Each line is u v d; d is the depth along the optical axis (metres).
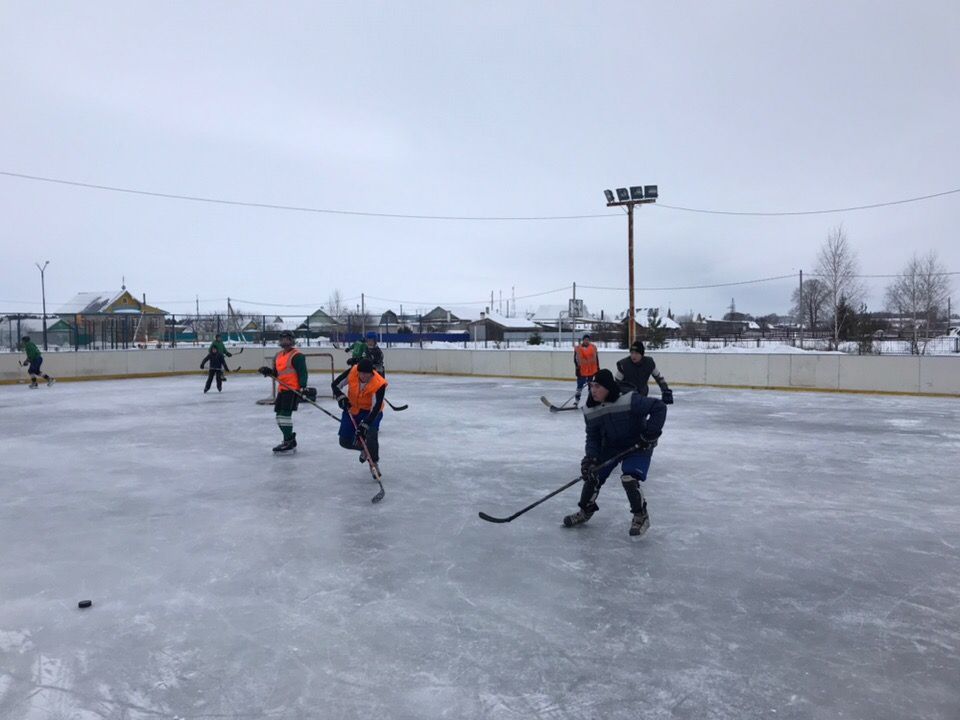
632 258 27.08
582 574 4.55
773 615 3.91
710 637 3.63
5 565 4.79
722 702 3.00
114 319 25.16
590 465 5.29
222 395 16.91
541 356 21.30
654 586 4.35
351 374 6.86
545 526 5.66
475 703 3.00
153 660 3.41
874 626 3.76
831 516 5.96
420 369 24.19
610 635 3.66
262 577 4.53
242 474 7.73
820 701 3.00
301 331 33.16
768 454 8.84
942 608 4.00
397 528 5.61
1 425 11.71
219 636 3.66
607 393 5.26
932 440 9.93
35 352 19.06
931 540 5.29
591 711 2.93
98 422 12.07
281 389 8.89
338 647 3.53
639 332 44.88
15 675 3.27
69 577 4.55
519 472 7.74
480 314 63.75
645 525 5.35
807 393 16.81
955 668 3.29
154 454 8.98
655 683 3.16
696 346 39.19
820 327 43.47
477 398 16.03
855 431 10.79
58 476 7.67
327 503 6.42
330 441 9.99
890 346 34.25
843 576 4.52
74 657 3.44
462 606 4.04
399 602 4.10
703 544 5.18
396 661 3.38
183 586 4.38
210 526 5.70
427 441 9.86
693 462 8.31
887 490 6.91
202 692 3.10
